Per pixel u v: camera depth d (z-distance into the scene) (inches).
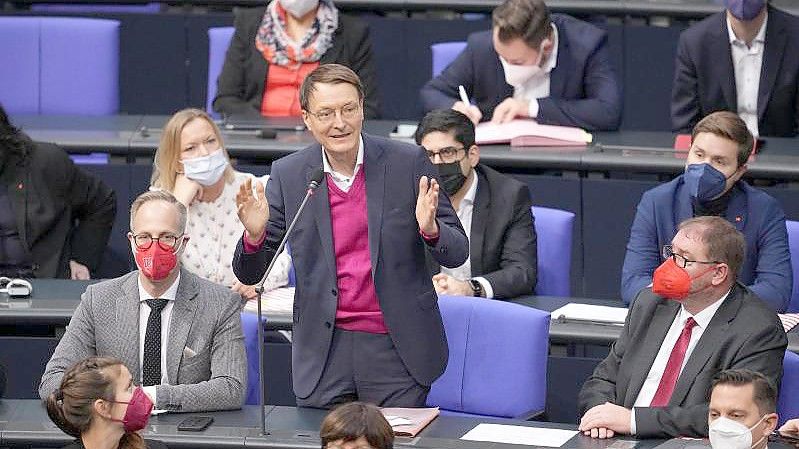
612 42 947.3
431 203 474.9
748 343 519.2
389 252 500.7
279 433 508.1
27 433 514.0
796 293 649.6
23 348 652.7
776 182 764.6
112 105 883.4
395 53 959.6
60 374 545.0
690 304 530.9
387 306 504.4
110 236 776.3
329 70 481.7
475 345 578.9
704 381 521.0
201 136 665.6
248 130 800.3
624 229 764.0
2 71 878.4
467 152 657.6
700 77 815.7
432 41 956.6
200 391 536.1
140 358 552.4
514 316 571.8
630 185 759.7
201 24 971.3
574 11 946.1
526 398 568.4
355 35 857.5
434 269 658.2
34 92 880.9
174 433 511.2
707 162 622.2
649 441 509.7
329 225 502.3
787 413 523.8
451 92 815.1
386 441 407.5
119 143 786.2
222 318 556.4
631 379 542.6
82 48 879.1
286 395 668.1
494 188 669.9
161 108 983.0
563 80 810.8
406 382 516.1
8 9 994.1
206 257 673.0
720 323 527.5
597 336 603.5
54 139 787.4
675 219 639.1
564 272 679.1
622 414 514.3
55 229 725.9
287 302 646.5
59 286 659.4
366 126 820.6
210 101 875.4
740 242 525.0
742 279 630.5
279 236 507.8
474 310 580.7
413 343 510.0
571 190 766.5
